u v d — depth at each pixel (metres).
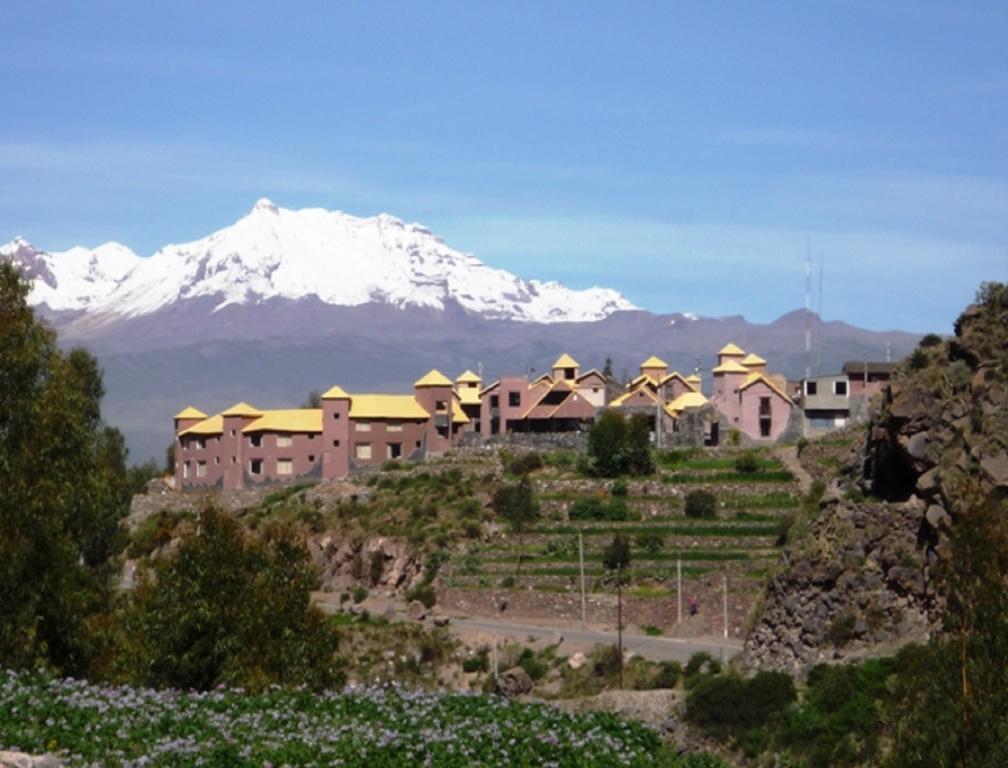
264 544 90.62
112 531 107.25
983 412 94.75
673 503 180.38
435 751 62.28
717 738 95.31
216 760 57.75
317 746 60.41
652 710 102.12
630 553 166.75
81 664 83.44
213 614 82.94
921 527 97.69
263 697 70.12
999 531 64.44
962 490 77.69
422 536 179.25
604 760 65.44
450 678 141.75
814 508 114.50
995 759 59.78
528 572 166.38
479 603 162.50
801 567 103.62
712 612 148.62
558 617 156.75
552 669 138.50
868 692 90.12
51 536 82.06
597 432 193.75
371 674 143.25
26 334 86.31
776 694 95.19
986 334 99.69
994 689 61.19
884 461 104.50
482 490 188.88
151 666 81.81
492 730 66.25
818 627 101.12
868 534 101.06
